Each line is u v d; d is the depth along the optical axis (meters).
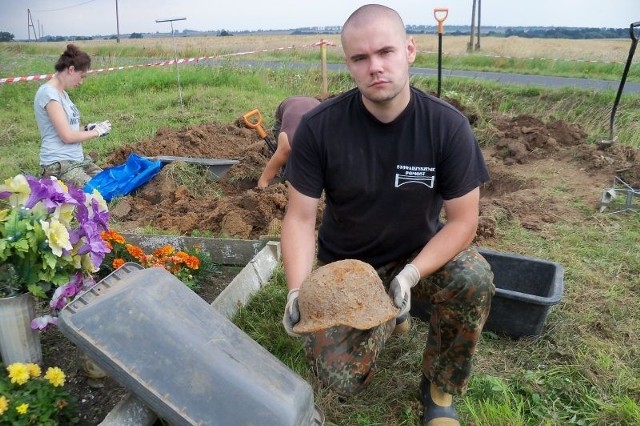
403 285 2.23
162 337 2.06
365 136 2.43
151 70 14.06
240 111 9.88
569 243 4.54
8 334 2.54
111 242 3.31
